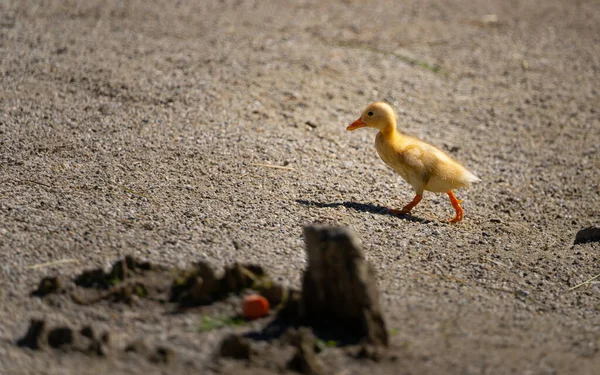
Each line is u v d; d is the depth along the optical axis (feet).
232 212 34.55
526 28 78.89
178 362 21.79
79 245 29.12
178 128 44.80
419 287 29.01
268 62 59.93
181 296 25.32
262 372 21.40
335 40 68.95
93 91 49.16
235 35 66.49
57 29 62.59
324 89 56.39
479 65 66.95
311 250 23.61
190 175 38.60
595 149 52.26
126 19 68.18
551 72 66.69
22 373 20.77
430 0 87.51
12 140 40.47
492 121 56.24
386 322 25.08
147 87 50.78
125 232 30.83
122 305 24.73
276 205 36.17
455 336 24.58
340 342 23.15
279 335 23.29
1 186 34.58
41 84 49.37
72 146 40.52
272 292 25.16
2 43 57.11
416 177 37.78
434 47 70.33
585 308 29.45
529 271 32.63
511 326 26.14
